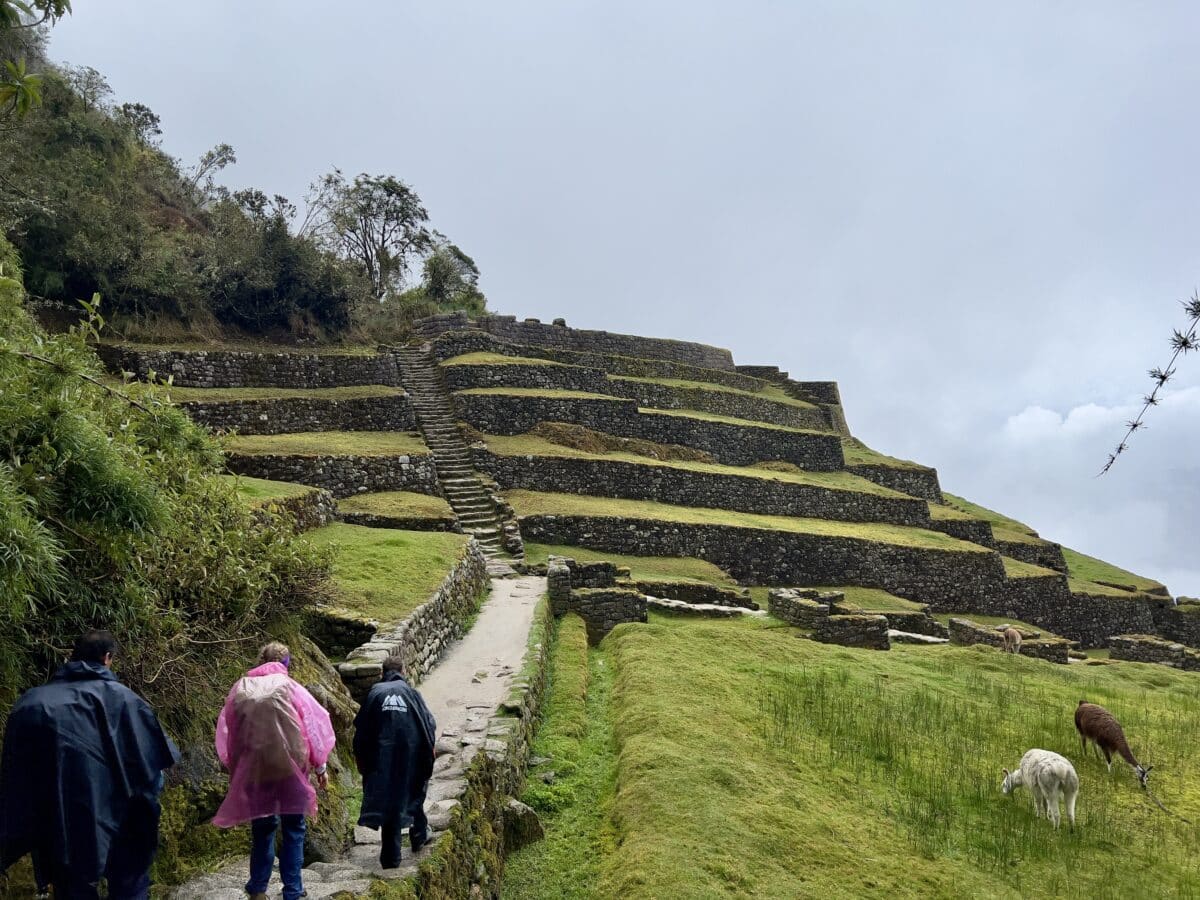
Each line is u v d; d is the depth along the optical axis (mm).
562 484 28391
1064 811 9531
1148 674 18047
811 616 17625
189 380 27219
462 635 14008
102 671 4520
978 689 14469
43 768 4094
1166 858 8695
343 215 42500
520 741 9336
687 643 14812
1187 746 12359
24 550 4770
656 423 36656
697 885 6730
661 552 25219
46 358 5992
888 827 8602
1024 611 31406
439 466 27078
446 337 38094
